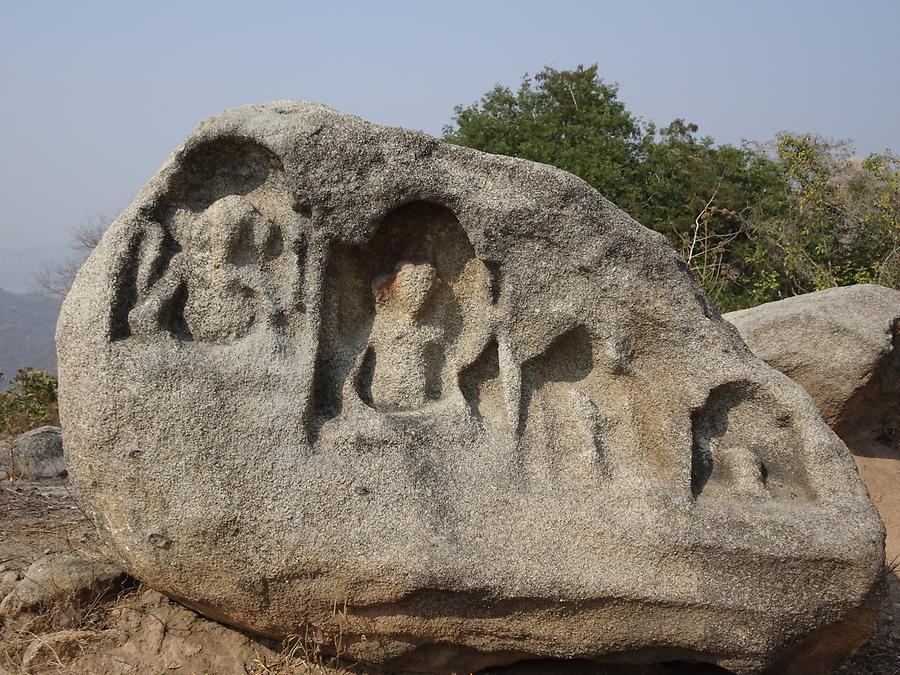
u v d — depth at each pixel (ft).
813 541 7.96
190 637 8.43
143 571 7.92
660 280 8.57
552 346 8.69
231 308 8.01
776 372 9.03
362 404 8.21
